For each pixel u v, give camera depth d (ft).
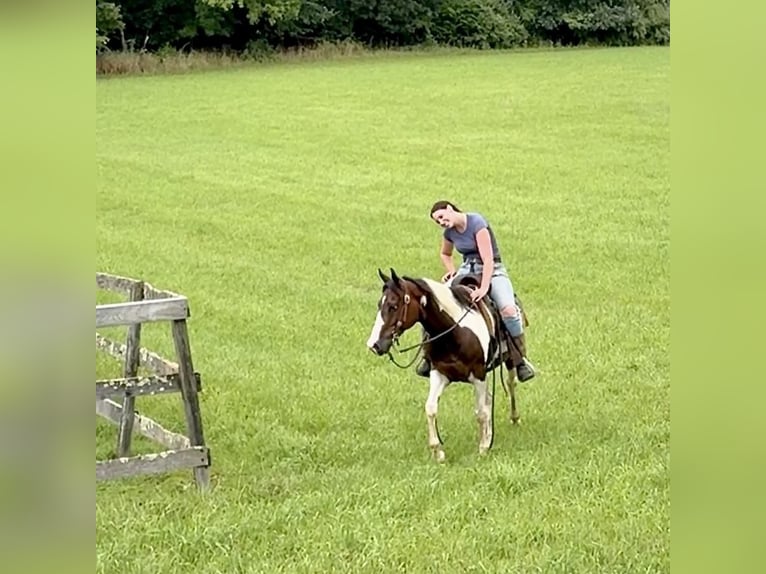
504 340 27.99
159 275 52.39
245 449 28.09
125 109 117.91
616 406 31.32
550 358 36.96
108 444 28.35
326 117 111.96
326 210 70.28
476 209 69.62
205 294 47.93
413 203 72.38
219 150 94.94
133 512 23.20
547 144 95.09
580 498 23.62
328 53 171.83
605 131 100.63
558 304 45.85
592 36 195.21
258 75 148.05
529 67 152.66
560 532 21.76
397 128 104.73
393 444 28.27
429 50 182.29
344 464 27.07
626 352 37.70
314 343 39.55
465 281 27.35
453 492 24.22
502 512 22.99
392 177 82.02
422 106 118.21
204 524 22.47
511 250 57.11
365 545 21.43
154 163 89.10
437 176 82.17
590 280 50.37
